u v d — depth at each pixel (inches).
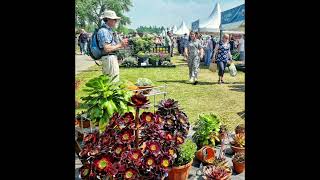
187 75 458.9
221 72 369.4
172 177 104.7
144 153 93.4
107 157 84.0
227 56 368.2
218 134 139.4
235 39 545.0
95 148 89.0
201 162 122.5
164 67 571.5
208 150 121.7
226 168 113.6
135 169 84.9
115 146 87.8
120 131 90.9
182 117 128.8
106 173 82.4
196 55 369.7
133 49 649.0
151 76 448.5
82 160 91.0
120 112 109.8
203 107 252.8
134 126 95.1
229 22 517.0
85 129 131.3
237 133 146.6
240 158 118.6
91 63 620.4
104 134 92.0
